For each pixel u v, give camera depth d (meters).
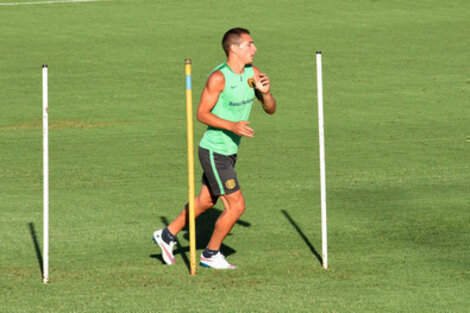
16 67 86.00
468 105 68.06
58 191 42.19
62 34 101.88
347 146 54.06
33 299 24.80
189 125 26.88
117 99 72.62
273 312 23.41
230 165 28.02
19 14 112.62
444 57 88.25
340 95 72.88
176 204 38.94
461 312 23.38
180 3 119.38
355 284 26.11
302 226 34.31
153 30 103.88
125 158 51.44
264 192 41.22
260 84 28.23
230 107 27.84
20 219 36.00
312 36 100.00
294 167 47.91
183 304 24.19
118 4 119.00
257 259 29.41
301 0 120.06
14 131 61.03
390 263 28.59
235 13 113.00
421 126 60.50
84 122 64.12
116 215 36.78
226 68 27.64
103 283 26.52
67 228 34.44
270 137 57.50
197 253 30.50
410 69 83.12
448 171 45.72
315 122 62.78
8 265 28.89
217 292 25.38
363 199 39.25
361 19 108.62
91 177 45.84
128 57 90.44
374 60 87.50
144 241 32.34
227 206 28.09
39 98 73.19
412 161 48.88
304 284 26.14
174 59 89.56
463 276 26.95
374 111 66.50
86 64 87.31
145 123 63.59
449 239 31.84
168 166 48.91
